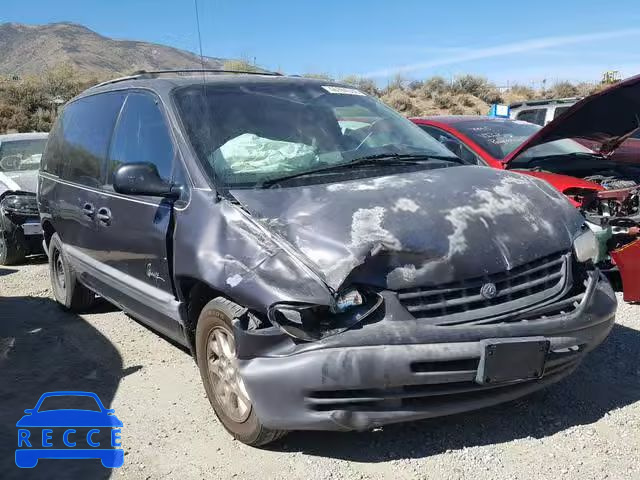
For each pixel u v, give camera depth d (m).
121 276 4.88
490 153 7.30
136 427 4.01
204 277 3.62
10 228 8.81
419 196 3.70
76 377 4.84
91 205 5.18
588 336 3.64
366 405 3.24
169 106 4.46
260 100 4.62
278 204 3.67
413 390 3.24
